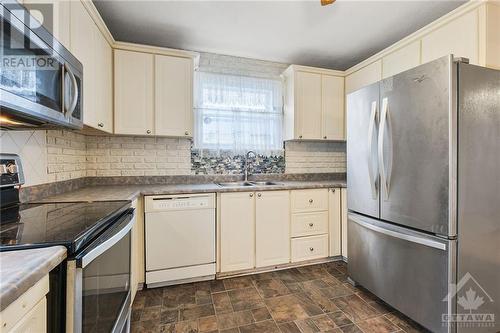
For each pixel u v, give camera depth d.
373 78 2.58
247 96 2.91
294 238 2.52
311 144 3.24
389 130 1.72
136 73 2.27
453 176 1.38
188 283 2.21
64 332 0.76
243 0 1.90
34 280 0.61
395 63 2.32
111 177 2.52
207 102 2.76
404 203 1.63
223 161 2.87
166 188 2.24
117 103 2.21
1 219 1.08
